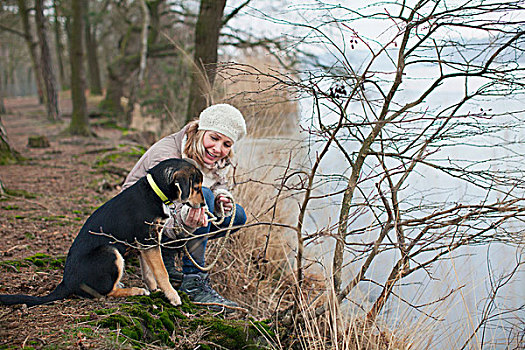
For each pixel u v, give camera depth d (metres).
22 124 16.30
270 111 4.67
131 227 2.75
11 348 2.10
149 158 3.14
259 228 4.54
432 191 4.60
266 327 3.03
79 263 2.72
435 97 3.76
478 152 4.89
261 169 4.93
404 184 4.79
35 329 2.32
